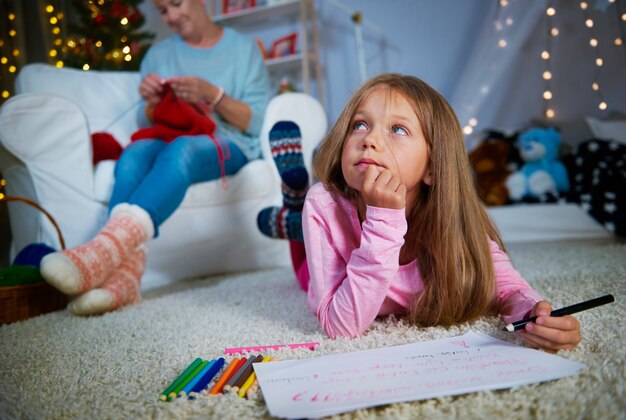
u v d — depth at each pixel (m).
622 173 2.59
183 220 1.84
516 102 3.22
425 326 0.91
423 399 0.56
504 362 0.64
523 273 1.45
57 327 1.13
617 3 2.92
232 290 1.51
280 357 0.76
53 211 1.75
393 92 0.86
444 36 3.57
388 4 3.73
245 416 0.55
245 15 3.91
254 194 1.95
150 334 1.00
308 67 3.61
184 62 2.06
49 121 1.72
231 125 1.97
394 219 0.80
